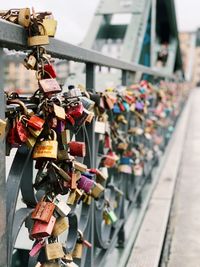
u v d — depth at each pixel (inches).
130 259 102.2
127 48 255.4
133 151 113.3
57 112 44.2
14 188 40.8
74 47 54.3
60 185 47.8
